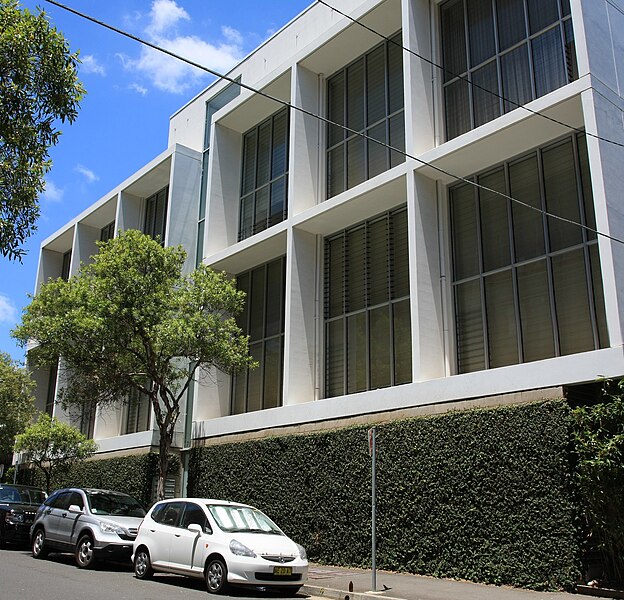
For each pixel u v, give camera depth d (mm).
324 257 20203
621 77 14242
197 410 21672
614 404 11250
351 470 15359
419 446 13953
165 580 12305
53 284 18000
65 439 23312
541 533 11578
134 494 21922
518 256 15180
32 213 10422
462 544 12703
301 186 20109
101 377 18031
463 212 16594
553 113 13930
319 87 21359
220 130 24359
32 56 9945
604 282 12219
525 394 12648
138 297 17406
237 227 23984
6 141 9883
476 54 17094
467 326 15844
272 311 21938
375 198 17750
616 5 14938
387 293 18109
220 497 19125
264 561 10594
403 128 18531
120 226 28250
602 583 11062
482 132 14906
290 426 17891
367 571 13930
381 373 17703
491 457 12609
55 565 13977
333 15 21203
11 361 29625
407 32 17281
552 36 15406
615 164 13141
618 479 10992
